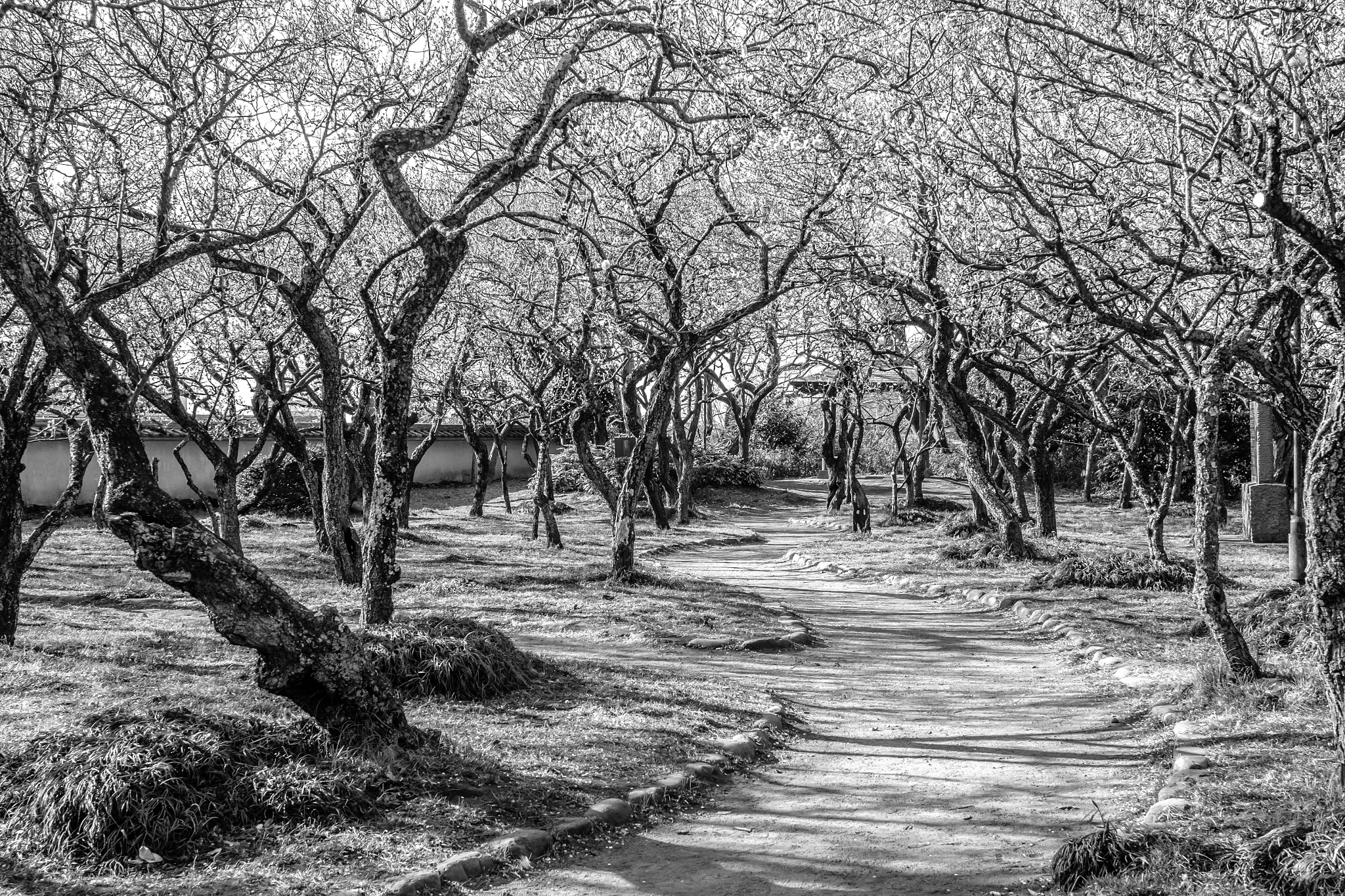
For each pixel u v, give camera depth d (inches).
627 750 307.9
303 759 254.5
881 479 1925.4
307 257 541.6
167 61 464.4
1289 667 382.0
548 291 790.5
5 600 404.2
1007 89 435.2
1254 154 314.7
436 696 349.4
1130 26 371.2
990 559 829.8
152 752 230.7
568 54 431.8
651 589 673.6
